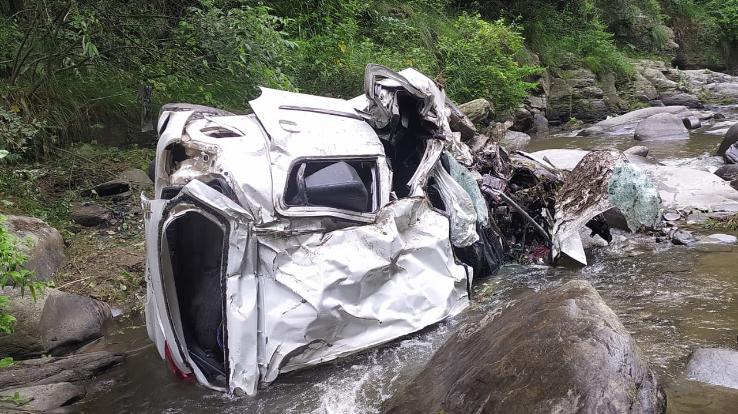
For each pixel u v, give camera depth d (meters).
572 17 21.50
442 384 3.13
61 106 7.48
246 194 3.64
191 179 3.79
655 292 4.77
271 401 3.49
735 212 6.78
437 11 16.16
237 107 8.56
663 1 29.14
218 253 3.94
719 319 4.19
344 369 3.77
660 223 6.30
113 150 7.70
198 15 7.97
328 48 10.95
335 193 3.86
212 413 3.44
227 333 3.50
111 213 6.55
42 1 6.96
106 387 3.86
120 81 8.12
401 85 4.81
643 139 13.25
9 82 7.02
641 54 25.22
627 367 2.69
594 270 5.42
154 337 3.93
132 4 8.01
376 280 3.87
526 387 2.69
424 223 4.33
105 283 5.36
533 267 5.62
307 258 3.67
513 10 19.64
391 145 5.05
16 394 3.44
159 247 3.53
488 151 6.46
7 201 5.92
